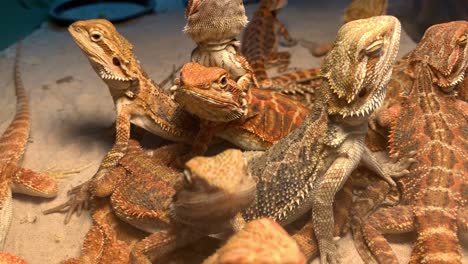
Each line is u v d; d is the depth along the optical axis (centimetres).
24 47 53
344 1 63
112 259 26
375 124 34
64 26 58
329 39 51
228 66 32
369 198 30
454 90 34
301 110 33
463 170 29
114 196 28
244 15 31
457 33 32
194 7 30
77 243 29
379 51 25
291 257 17
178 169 32
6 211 30
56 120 39
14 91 44
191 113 32
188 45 52
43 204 32
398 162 31
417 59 34
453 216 27
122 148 31
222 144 34
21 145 34
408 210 28
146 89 32
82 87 44
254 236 17
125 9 62
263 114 32
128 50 32
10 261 25
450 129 31
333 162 26
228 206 22
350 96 25
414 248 27
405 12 56
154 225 27
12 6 64
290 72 45
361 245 28
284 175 26
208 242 27
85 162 35
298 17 58
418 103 33
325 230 26
